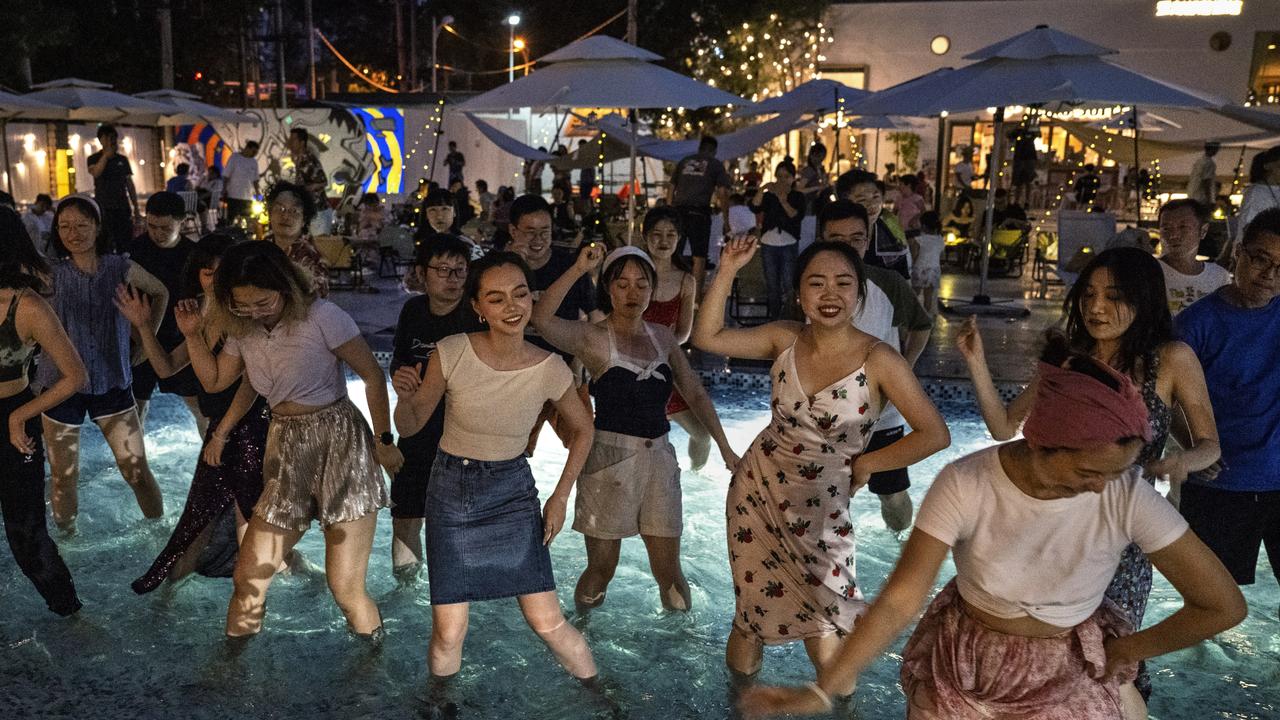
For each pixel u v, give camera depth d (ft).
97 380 17.24
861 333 11.41
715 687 13.08
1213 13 72.74
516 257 11.60
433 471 12.23
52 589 14.42
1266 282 12.34
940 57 77.87
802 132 81.15
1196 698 12.90
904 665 8.79
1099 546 7.72
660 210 17.19
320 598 15.49
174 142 83.76
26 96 55.72
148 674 13.23
